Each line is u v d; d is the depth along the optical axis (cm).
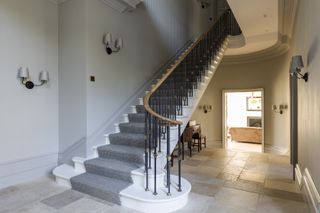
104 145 381
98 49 382
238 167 437
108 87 404
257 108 1125
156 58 551
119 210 252
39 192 300
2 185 317
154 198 247
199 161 485
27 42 346
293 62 299
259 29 514
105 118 397
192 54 577
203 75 480
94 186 284
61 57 389
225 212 250
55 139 390
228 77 746
